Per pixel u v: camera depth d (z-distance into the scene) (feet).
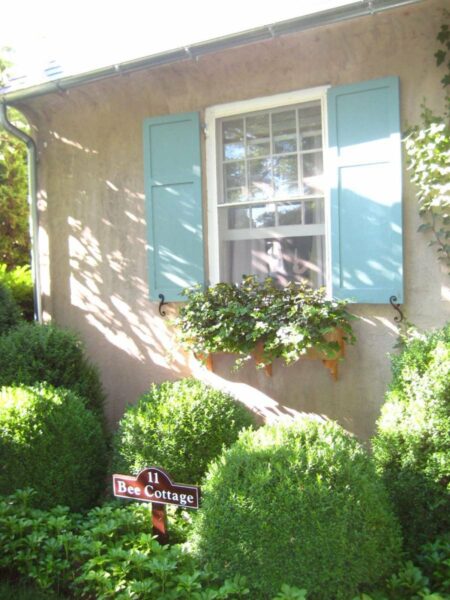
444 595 9.50
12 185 32.24
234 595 9.34
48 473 12.92
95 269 19.58
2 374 15.67
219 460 11.55
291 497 9.32
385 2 13.01
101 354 19.62
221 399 14.02
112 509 12.98
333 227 15.34
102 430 15.42
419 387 11.14
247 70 16.76
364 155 14.88
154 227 18.06
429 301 14.47
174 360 18.24
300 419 11.75
